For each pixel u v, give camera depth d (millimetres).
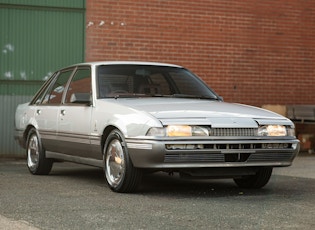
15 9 13734
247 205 6531
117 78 8438
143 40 14430
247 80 15461
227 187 8273
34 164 9734
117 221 5527
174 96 8445
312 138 15570
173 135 6969
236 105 8086
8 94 13742
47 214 5863
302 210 6219
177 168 7043
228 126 7172
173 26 14672
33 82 13891
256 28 15516
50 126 9141
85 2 14078
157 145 6906
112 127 7664
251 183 8070
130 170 7270
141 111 7246
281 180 9219
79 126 8305
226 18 15195
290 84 15930
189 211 6094
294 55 15953
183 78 8883
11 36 13711
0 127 13711
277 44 15742
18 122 10398
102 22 14172
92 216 5770
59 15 13984
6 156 13750
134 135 7137
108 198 6980
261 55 15586
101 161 8000
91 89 8289
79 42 14086
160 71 8797
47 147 9359
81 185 8266
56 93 9367
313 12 16062
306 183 8805
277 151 7438
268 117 7574
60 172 10258
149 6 14453
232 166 7215
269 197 7215
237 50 15328
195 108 7512
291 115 15148
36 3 13844
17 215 5805
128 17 14320
